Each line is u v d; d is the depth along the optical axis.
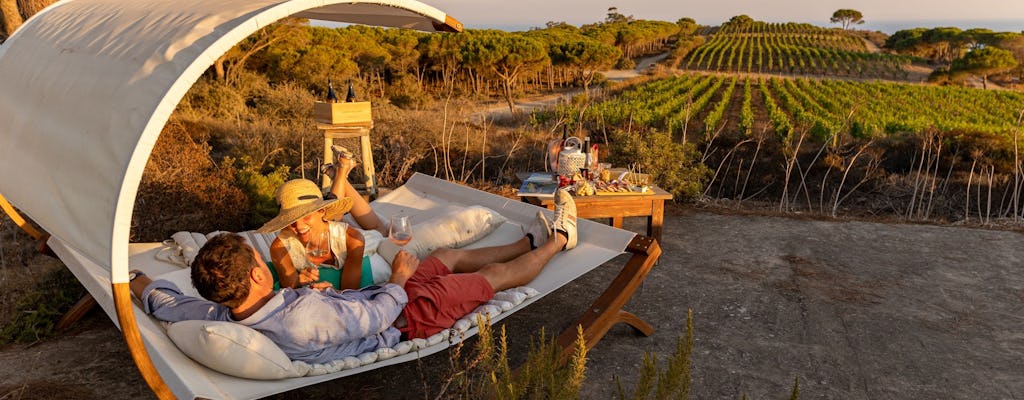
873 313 4.04
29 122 2.68
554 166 5.32
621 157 7.29
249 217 5.48
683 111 21.08
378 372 3.23
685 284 4.54
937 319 3.96
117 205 1.91
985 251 5.38
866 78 76.81
